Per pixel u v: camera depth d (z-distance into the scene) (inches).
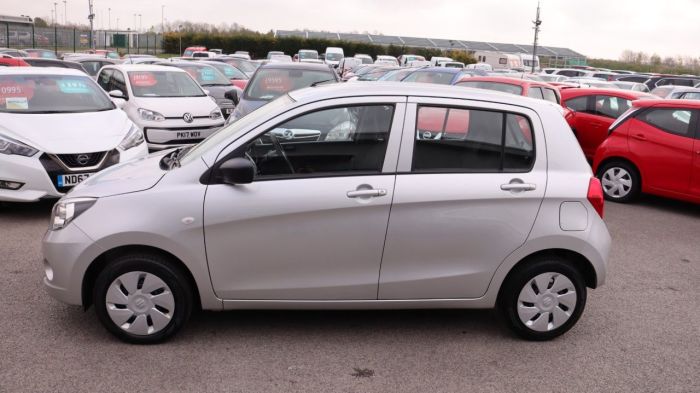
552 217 154.2
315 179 147.7
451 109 153.5
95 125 277.9
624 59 2819.9
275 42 2463.1
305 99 151.3
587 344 163.6
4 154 247.4
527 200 152.9
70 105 294.5
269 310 175.3
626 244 265.9
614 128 348.5
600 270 158.7
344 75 824.9
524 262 158.4
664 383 145.2
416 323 171.8
